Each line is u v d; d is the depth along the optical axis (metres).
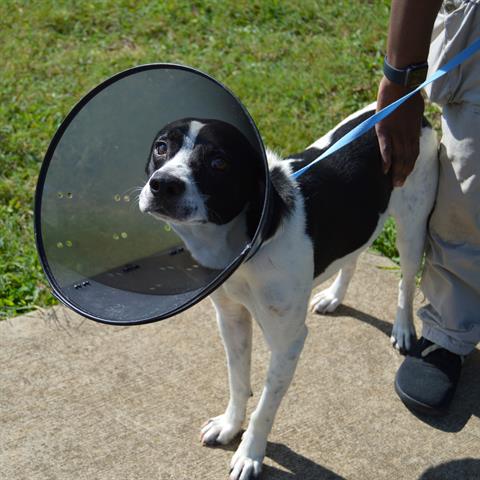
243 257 1.62
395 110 1.86
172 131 1.73
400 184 1.97
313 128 2.86
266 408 1.90
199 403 2.08
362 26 3.31
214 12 3.50
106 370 2.14
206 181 1.69
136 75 1.74
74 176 1.79
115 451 1.98
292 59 3.17
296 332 1.86
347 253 1.97
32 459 1.96
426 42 1.81
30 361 2.16
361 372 2.14
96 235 1.79
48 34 3.44
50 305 2.33
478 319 2.07
